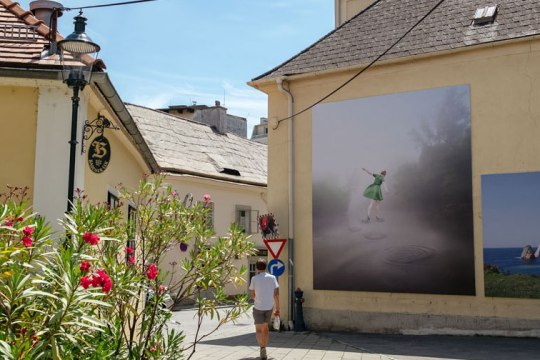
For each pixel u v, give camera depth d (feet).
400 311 43.47
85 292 13.02
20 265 14.07
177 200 19.67
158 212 19.11
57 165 25.35
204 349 38.68
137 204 19.86
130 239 18.98
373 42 48.60
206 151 100.17
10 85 25.52
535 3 43.73
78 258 14.39
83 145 26.40
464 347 36.35
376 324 44.27
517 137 40.78
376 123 45.96
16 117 25.57
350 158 46.75
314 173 48.08
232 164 100.99
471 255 41.34
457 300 41.57
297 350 36.96
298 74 48.73
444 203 42.70
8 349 11.25
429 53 43.55
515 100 41.09
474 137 42.19
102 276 13.48
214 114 114.62
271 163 50.14
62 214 25.04
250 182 96.43
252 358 34.42
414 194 43.91
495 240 40.63
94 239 14.67
